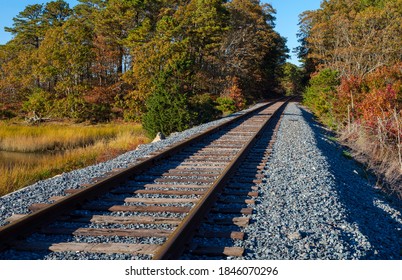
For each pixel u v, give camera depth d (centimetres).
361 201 736
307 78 8450
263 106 3603
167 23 3872
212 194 585
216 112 2683
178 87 2036
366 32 5378
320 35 6209
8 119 3834
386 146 1217
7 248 429
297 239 463
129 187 681
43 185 692
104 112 3934
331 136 1734
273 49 7606
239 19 6147
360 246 470
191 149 1083
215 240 455
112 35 4797
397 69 1833
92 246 430
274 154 1005
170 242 391
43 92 3925
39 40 6391
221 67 5706
